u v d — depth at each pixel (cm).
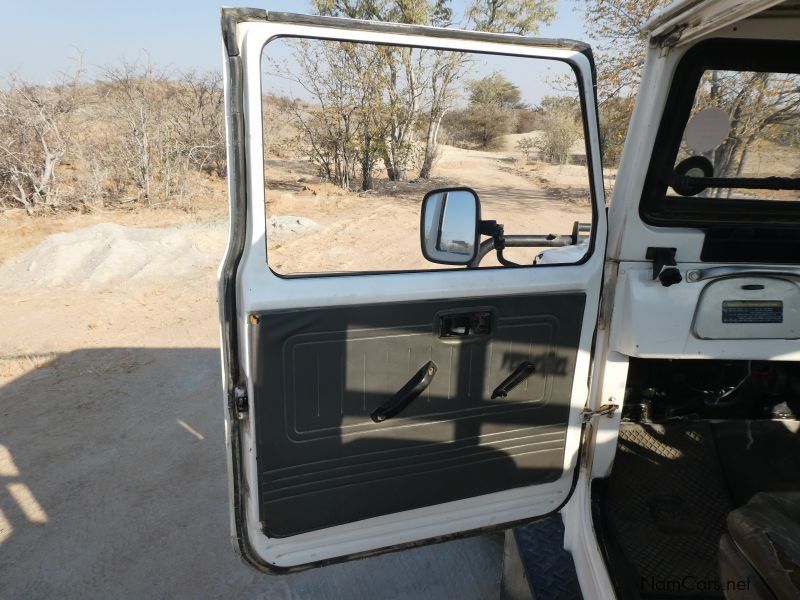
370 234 505
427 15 1366
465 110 858
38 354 546
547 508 216
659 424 244
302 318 163
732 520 145
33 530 324
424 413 184
